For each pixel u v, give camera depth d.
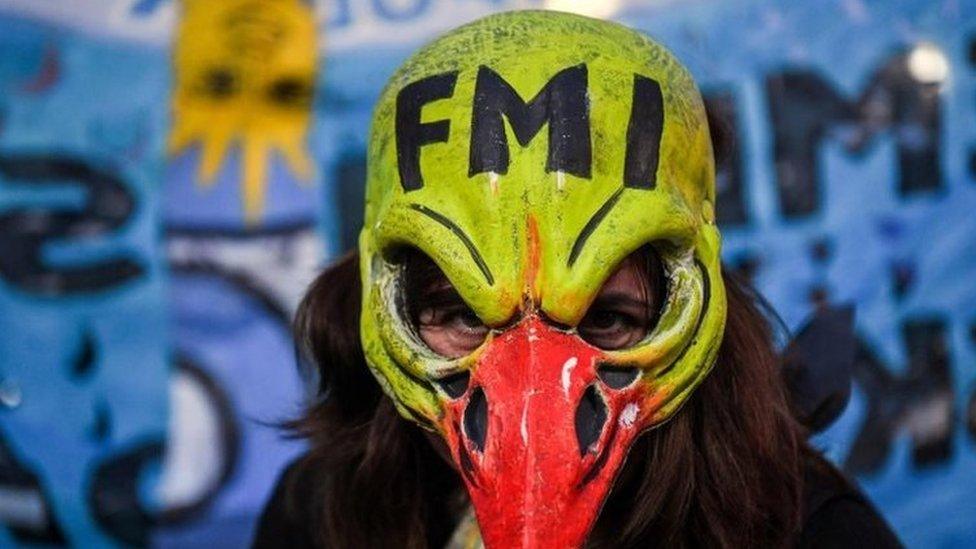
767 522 1.09
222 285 2.56
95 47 2.56
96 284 2.58
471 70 0.95
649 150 0.93
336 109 2.52
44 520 2.57
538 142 0.91
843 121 2.43
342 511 1.22
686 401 0.99
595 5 2.41
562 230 0.89
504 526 0.84
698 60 2.42
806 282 2.44
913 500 2.41
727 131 1.22
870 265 2.44
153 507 2.55
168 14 2.55
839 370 1.25
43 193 2.58
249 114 2.54
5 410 2.58
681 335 0.94
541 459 0.84
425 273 0.97
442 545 1.20
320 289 1.27
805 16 2.42
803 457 1.16
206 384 2.56
